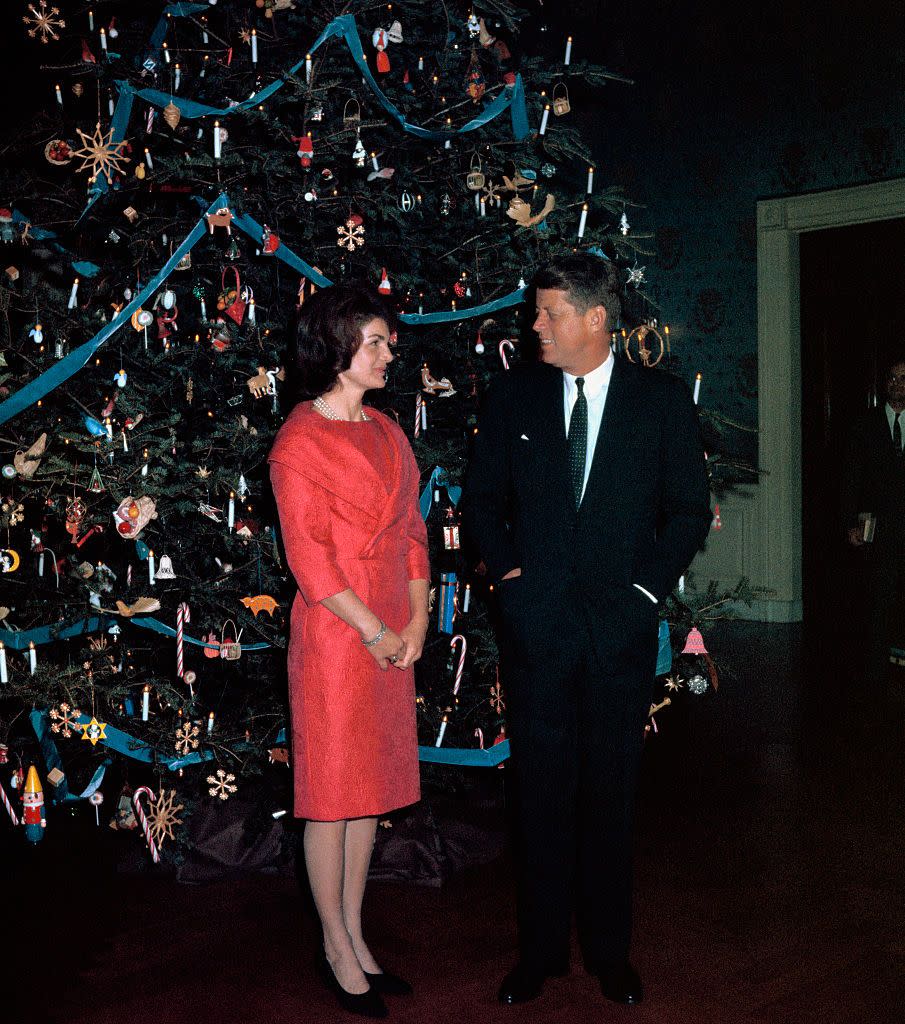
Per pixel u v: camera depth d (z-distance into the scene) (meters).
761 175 7.47
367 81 2.96
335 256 2.98
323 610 2.42
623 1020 2.41
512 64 3.30
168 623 2.96
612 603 2.39
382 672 2.46
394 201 2.98
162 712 3.01
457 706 3.20
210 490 2.82
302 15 3.02
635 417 2.42
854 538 5.35
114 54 2.90
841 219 7.11
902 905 2.98
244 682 3.17
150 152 3.01
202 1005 2.51
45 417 2.76
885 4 6.80
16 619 2.91
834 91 7.09
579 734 2.45
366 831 2.53
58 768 2.85
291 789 3.11
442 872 3.19
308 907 3.03
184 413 3.00
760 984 2.56
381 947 2.79
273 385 2.83
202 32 3.13
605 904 2.47
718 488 3.11
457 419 3.22
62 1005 2.51
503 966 2.68
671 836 3.54
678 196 7.80
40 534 2.94
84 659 2.99
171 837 3.06
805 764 4.27
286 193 2.90
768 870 3.25
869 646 5.34
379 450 2.48
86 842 3.49
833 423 7.45
